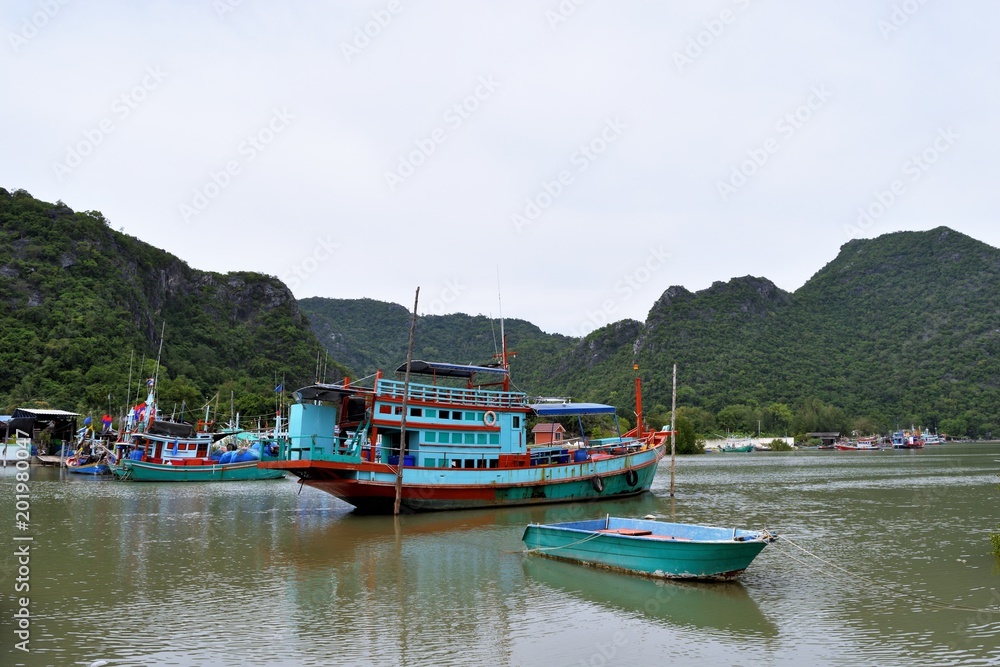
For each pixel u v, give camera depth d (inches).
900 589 805.9
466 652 597.3
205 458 2632.9
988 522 1347.2
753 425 7372.1
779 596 775.1
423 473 1483.8
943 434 7721.5
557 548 981.8
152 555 1023.6
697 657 585.3
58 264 5191.9
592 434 3538.4
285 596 780.0
